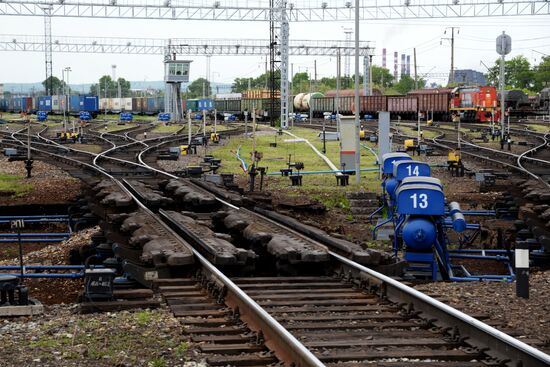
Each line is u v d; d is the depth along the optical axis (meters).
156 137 62.00
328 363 8.80
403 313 11.19
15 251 21.97
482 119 85.94
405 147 44.88
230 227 18.41
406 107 92.88
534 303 11.95
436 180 16.02
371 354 9.07
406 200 15.55
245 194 26.81
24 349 9.60
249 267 14.52
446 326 10.22
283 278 13.95
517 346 8.59
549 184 26.73
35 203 27.36
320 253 14.35
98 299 11.98
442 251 16.11
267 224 18.05
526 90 170.88
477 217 24.31
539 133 61.09
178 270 13.97
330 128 71.56
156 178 30.89
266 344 9.50
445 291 12.94
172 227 18.80
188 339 10.02
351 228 23.12
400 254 18.34
